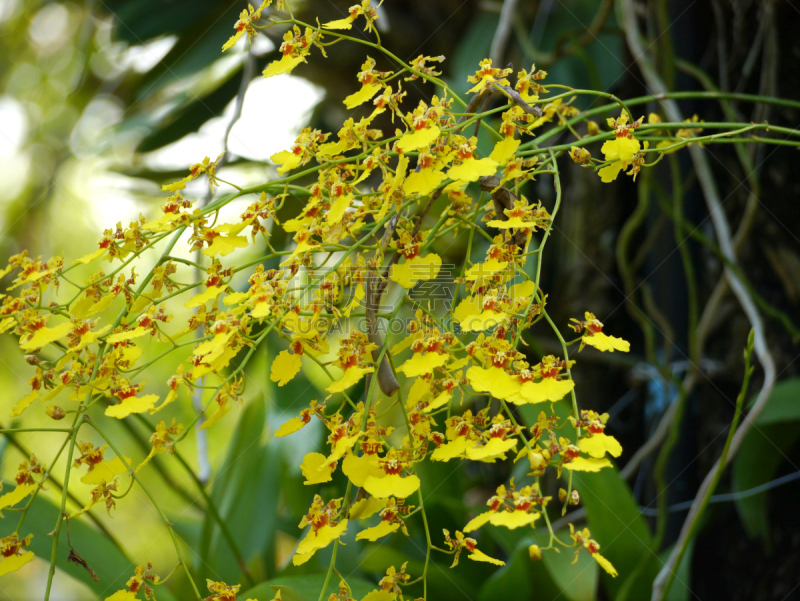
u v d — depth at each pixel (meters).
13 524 0.79
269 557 0.90
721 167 1.00
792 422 0.88
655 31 0.98
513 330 0.71
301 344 0.70
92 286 0.71
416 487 0.68
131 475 0.69
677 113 0.88
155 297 0.72
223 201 0.71
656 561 0.83
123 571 0.80
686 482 1.00
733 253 0.86
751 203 0.88
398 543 0.90
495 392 0.68
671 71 0.89
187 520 0.99
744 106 0.99
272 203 0.72
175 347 0.70
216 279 0.71
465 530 0.67
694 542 1.00
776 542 0.92
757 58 0.96
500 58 0.92
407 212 0.75
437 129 0.69
